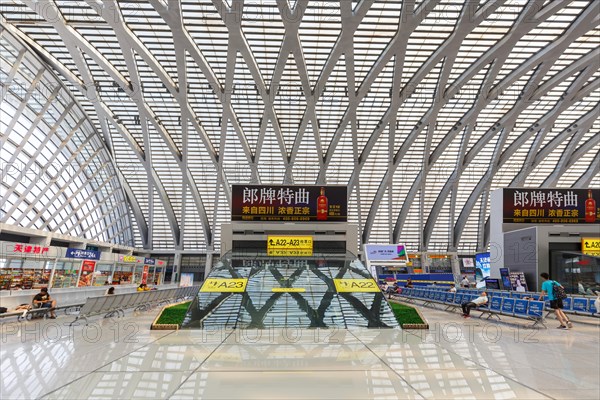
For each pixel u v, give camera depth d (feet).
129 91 109.81
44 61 100.83
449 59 99.96
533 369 23.88
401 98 113.91
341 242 79.77
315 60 103.50
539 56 101.19
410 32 88.79
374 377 21.95
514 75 108.37
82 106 119.44
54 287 98.12
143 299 66.18
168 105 120.57
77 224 145.28
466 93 118.83
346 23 85.61
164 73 104.63
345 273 53.01
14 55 92.58
